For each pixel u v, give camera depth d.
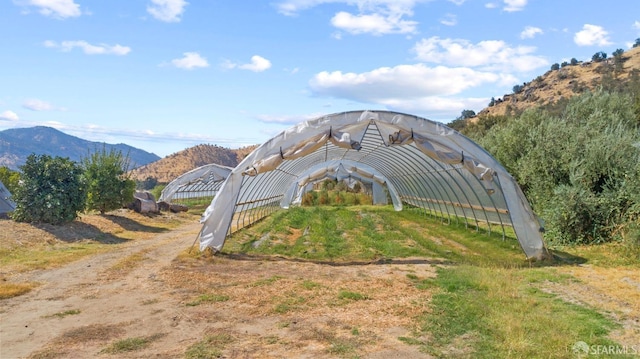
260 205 27.27
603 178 15.88
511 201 13.31
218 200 14.30
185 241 18.25
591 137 17.70
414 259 13.57
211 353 6.05
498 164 13.44
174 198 47.62
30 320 7.59
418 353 6.06
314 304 8.55
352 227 21.81
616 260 12.28
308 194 42.22
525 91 87.56
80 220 20.28
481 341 6.46
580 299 8.70
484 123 44.53
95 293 9.40
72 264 12.59
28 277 10.87
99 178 24.27
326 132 13.86
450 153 13.55
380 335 6.81
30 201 17.69
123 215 25.39
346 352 6.12
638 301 8.49
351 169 35.00
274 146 13.98
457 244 16.88
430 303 8.52
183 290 9.64
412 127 13.80
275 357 5.96
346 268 12.30
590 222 14.98
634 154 15.20
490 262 12.69
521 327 6.84
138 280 10.62
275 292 9.45
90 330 7.07
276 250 15.34
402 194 37.62
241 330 7.07
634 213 13.90
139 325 7.32
